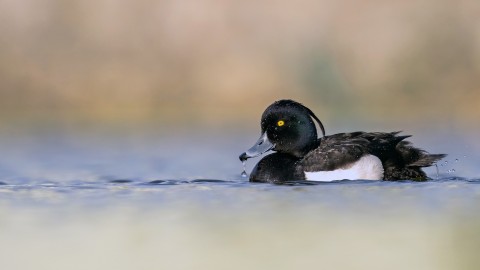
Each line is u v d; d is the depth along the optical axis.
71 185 12.12
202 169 13.84
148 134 18.06
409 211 10.14
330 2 21.64
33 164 14.47
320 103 21.03
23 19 21.34
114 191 11.57
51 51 21.28
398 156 11.62
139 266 8.50
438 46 21.14
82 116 20.83
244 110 21.02
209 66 21.31
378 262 8.47
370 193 10.93
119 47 21.38
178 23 21.45
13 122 19.98
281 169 11.74
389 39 21.27
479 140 16.47
